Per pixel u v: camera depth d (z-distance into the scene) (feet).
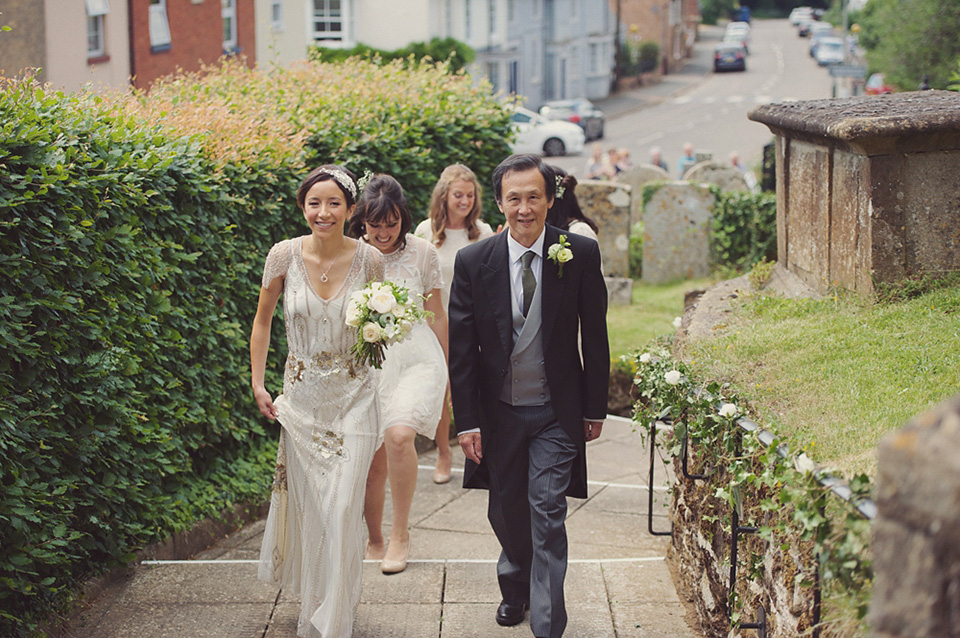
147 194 15.31
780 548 10.12
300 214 20.81
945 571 4.98
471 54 124.26
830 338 14.11
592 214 42.14
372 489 16.31
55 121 14.67
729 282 20.17
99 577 14.79
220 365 18.49
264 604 14.49
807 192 18.30
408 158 24.97
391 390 16.31
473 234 19.88
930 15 71.31
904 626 5.23
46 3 47.70
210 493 17.78
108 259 14.64
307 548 13.20
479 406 13.21
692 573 14.21
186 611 14.23
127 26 54.60
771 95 167.12
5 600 12.87
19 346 12.84
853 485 8.05
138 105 19.17
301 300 13.28
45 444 13.58
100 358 14.37
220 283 18.16
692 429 12.98
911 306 14.80
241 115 21.49
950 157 15.40
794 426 10.92
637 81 191.42
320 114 23.53
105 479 14.73
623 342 31.24
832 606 8.56
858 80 89.71
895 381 12.07
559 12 164.76
